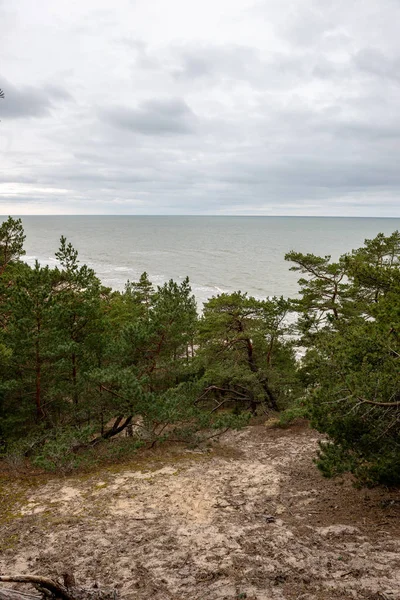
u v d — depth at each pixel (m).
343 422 9.05
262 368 22.67
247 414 15.87
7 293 16.11
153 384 16.09
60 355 14.85
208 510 9.66
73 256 15.74
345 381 9.06
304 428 17.19
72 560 7.40
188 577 6.66
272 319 22.69
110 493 10.78
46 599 4.81
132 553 7.59
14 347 14.21
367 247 22.91
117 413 14.36
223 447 15.36
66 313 14.61
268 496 10.49
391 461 8.47
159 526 8.77
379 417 8.84
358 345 9.61
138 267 121.44
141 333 14.92
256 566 6.90
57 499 10.49
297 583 6.30
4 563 7.43
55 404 15.81
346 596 5.83
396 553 7.06
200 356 22.09
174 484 11.37
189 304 16.81
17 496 10.77
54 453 12.33
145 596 6.12
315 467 12.52
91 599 5.27
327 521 8.85
